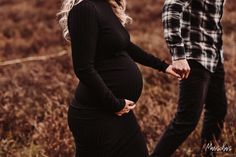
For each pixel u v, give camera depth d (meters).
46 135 5.64
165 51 9.34
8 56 10.60
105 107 3.17
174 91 7.20
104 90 3.09
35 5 15.31
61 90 7.47
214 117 4.54
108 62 3.22
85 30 3.05
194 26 4.15
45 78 8.45
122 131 3.30
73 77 8.11
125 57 3.32
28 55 10.73
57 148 5.26
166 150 4.26
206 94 4.30
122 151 3.31
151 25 12.32
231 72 7.52
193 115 4.19
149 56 3.73
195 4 4.13
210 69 4.18
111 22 3.19
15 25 13.45
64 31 3.34
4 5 16.25
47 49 10.93
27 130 6.12
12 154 5.35
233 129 5.13
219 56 4.32
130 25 12.30
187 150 4.94
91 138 3.28
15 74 8.80
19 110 6.66
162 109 6.25
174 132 4.23
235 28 11.23
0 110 6.55
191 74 4.16
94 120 3.25
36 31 12.70
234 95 6.33
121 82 3.25
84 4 3.07
